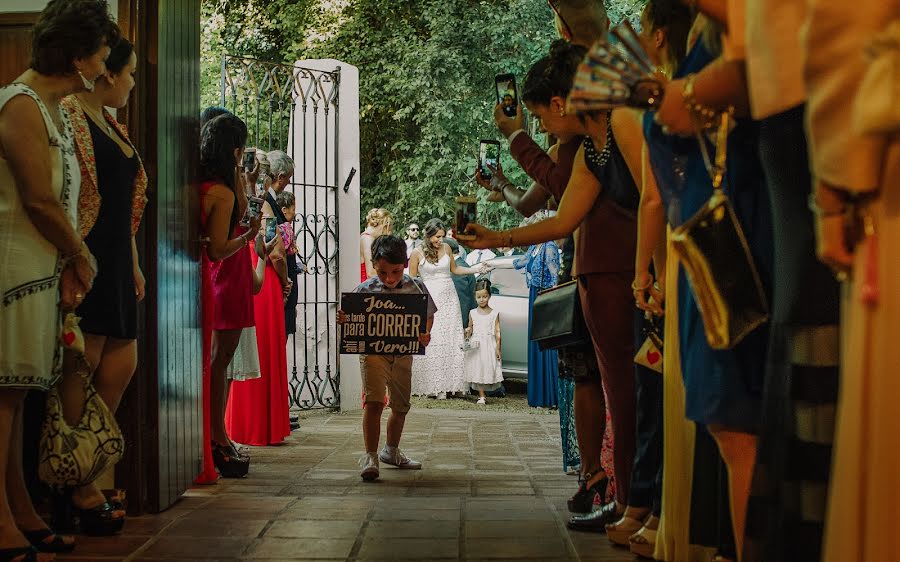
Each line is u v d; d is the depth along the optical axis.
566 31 4.97
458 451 7.57
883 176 1.74
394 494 5.70
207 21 21.89
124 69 4.46
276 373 7.80
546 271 8.25
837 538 1.81
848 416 1.80
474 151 18.64
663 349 3.89
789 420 2.30
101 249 4.31
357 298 6.36
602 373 4.48
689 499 3.53
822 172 1.78
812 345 2.29
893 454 1.69
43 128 3.80
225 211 5.80
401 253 6.43
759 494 2.38
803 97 2.04
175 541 4.30
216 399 6.26
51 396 4.07
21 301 3.73
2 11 4.99
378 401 6.32
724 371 2.81
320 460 7.05
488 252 12.62
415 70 18.78
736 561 3.29
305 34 21.23
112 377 4.48
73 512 4.43
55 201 3.79
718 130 2.71
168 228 5.07
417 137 20.09
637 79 2.70
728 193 2.85
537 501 5.34
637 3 17.02
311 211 10.19
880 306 1.73
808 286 2.31
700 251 2.67
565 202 4.34
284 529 4.55
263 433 7.71
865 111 1.65
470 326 11.24
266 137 17.28
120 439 4.17
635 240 4.32
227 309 6.18
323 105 10.35
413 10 20.31
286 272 7.89
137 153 4.68
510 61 18.58
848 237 1.82
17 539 3.73
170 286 5.11
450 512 4.95
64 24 3.93
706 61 2.94
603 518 4.49
